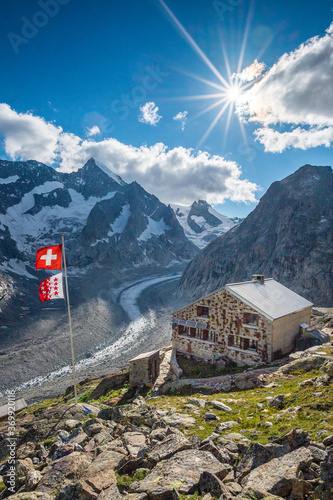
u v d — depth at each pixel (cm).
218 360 3609
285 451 825
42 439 1469
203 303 3897
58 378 9500
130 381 3167
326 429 933
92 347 12319
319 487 631
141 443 1146
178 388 2697
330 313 4884
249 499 642
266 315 3234
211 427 1253
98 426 1367
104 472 927
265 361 3228
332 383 1507
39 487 945
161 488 757
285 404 1370
